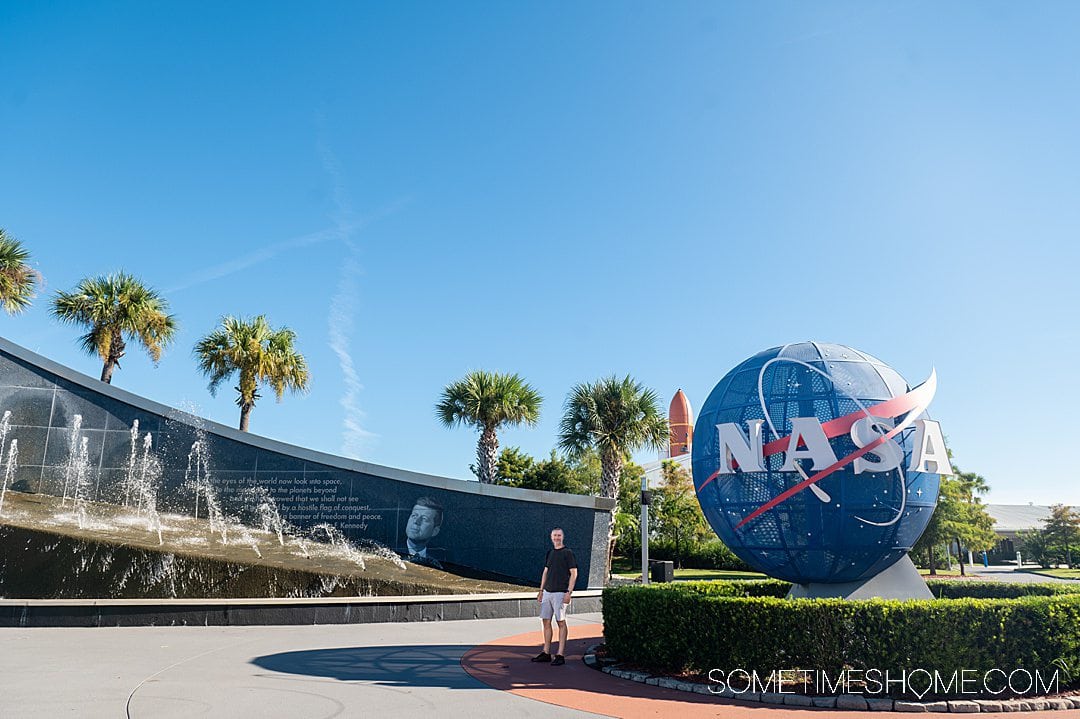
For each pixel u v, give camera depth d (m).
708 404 10.56
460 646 11.26
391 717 6.67
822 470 8.96
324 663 9.54
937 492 9.77
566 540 20.55
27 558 14.71
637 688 8.23
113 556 14.78
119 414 23.11
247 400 34.25
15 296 31.16
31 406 22.95
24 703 7.01
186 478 22.67
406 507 21.81
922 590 9.70
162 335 34.03
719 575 35.78
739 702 7.60
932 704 7.34
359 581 15.73
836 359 9.79
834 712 7.24
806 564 9.31
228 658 9.84
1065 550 57.84
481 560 20.92
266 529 21.98
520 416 33.88
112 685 7.91
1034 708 7.42
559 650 9.71
